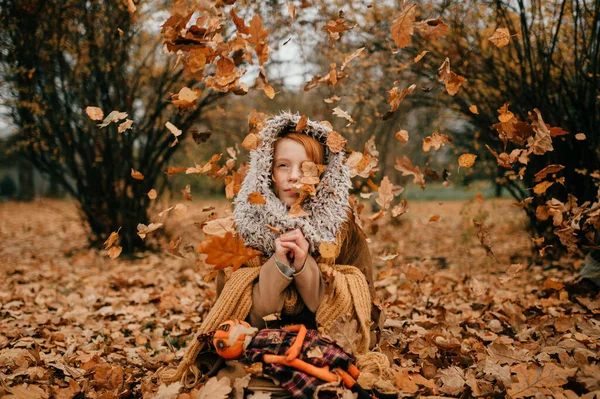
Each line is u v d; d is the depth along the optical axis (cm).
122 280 497
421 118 850
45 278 554
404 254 708
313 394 176
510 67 494
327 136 217
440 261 633
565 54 469
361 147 789
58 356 278
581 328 266
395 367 227
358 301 207
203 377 202
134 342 329
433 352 251
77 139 711
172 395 195
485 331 296
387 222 1039
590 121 440
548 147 220
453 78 212
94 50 620
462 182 679
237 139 857
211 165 238
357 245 235
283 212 206
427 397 204
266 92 210
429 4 499
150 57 679
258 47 201
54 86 643
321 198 212
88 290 472
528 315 332
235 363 193
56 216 1527
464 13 486
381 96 610
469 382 210
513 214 796
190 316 374
